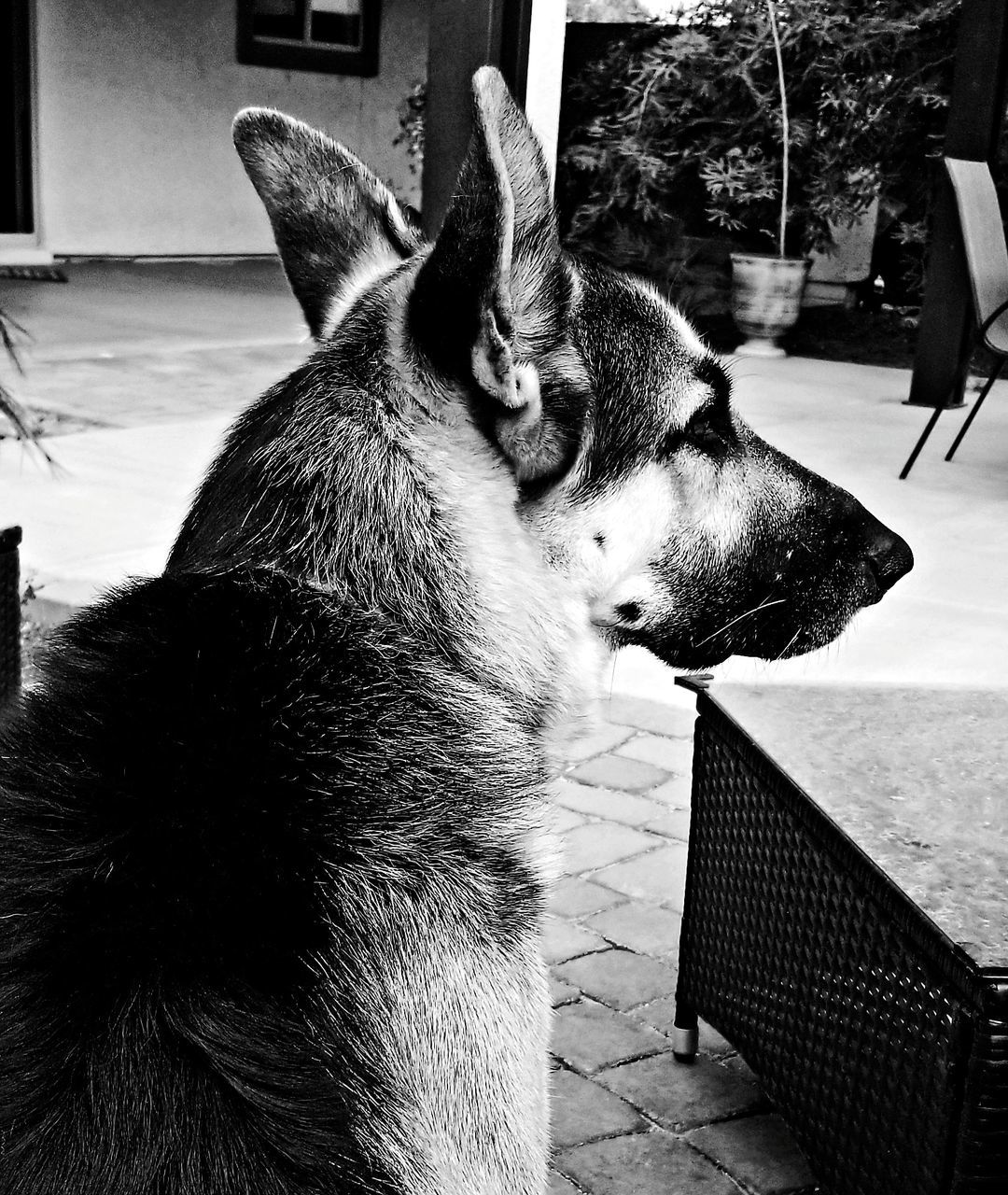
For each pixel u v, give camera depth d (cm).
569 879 337
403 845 148
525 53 498
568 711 192
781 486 221
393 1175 131
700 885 263
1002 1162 169
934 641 466
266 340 1070
